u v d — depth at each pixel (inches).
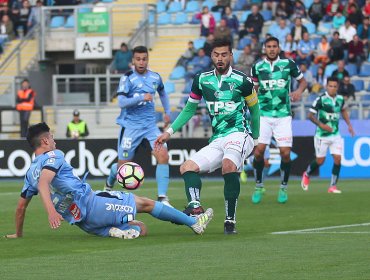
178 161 2178.9
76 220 907.4
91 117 2496.3
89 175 2192.4
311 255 781.3
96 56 2738.7
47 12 2849.4
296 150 2148.1
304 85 1402.6
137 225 942.4
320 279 660.1
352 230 988.6
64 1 2859.3
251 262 745.6
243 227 1035.9
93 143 2188.7
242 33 2618.1
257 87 1412.4
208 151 976.3
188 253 801.6
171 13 2824.8
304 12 2677.2
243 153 967.6
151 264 740.7
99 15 2738.7
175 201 1469.0
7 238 945.5
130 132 1344.7
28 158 2222.0
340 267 714.8
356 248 825.5
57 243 893.2
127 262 752.3
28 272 706.8
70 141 2197.3
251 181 2042.3
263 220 1121.4
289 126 1400.1
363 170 2123.5
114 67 2598.4
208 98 977.5
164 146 1316.4
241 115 979.9
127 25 2810.0
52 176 871.1
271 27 2583.7
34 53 2849.4
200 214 949.2
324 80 2431.1
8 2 2960.1
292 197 1529.3
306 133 2197.3
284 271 697.6
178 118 998.4
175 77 2623.0
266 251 810.2
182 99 2458.2
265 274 684.7
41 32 2827.3
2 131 2503.7
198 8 2837.1
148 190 1763.0
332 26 2625.5
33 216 1212.5
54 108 2516.0
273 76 1395.2
